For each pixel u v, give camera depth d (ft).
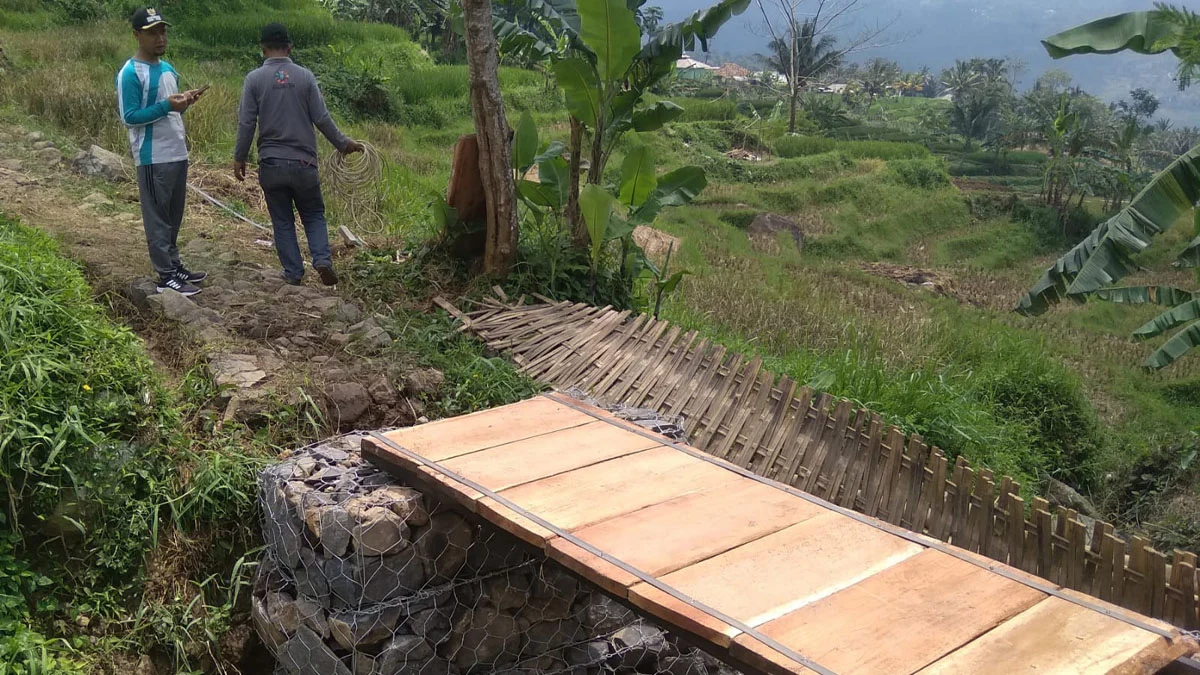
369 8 108.58
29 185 26.11
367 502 12.34
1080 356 53.52
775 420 19.20
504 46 26.91
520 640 13.79
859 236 84.94
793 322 38.06
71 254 20.81
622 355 20.71
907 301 59.88
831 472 18.25
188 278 20.51
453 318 21.94
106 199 26.40
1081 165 103.60
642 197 27.09
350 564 12.17
